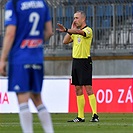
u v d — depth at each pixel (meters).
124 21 52.81
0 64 17.17
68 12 52.72
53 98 41.75
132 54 53.34
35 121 32.69
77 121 31.84
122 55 53.50
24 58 17.17
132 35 52.91
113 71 53.72
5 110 41.66
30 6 17.39
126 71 53.59
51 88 41.81
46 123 17.83
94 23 53.12
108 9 52.81
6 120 34.00
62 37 54.03
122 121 32.28
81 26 31.91
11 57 17.31
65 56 54.50
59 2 53.03
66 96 41.50
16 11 17.30
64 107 41.56
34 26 17.41
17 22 17.30
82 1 53.00
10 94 41.56
